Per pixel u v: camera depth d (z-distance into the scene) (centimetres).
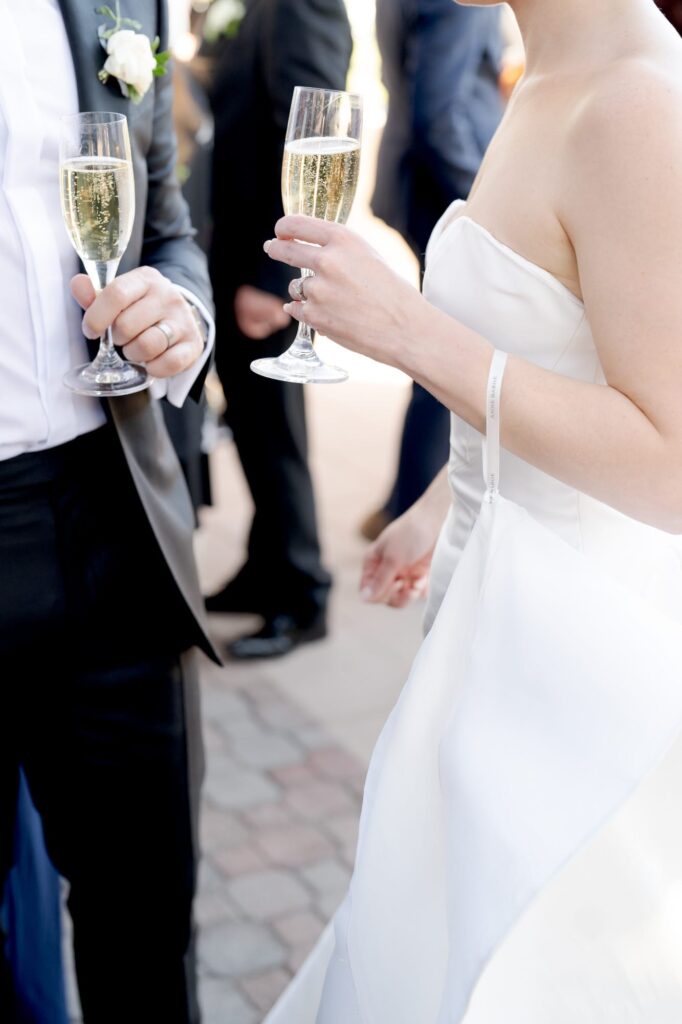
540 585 136
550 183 133
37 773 190
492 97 395
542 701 133
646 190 122
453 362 132
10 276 160
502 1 146
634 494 129
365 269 133
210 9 327
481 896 127
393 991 143
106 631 181
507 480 152
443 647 143
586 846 130
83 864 195
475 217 145
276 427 355
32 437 165
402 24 382
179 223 201
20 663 174
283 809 297
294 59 309
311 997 179
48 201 162
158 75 178
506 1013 138
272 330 345
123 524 179
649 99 123
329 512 466
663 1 231
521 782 130
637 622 133
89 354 173
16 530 168
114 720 186
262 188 329
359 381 614
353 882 145
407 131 395
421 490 424
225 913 263
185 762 194
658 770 140
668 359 124
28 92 156
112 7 169
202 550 432
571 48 136
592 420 129
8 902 207
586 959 140
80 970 204
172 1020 205
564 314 138
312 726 333
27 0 157
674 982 141
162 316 167
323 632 378
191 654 195
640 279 124
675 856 142
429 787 144
